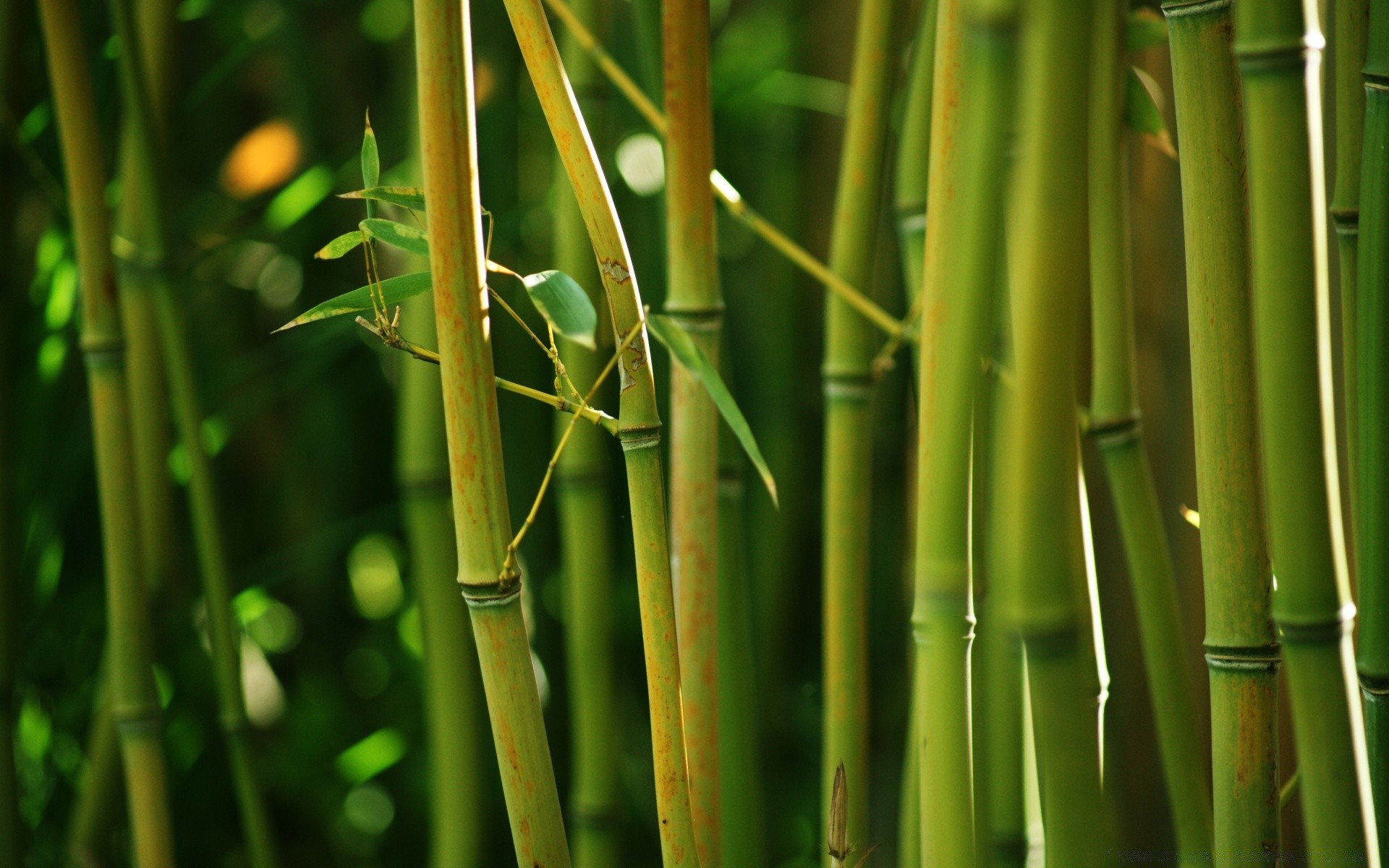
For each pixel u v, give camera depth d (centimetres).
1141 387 253
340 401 339
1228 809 208
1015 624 197
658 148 304
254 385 346
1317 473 203
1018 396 195
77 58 229
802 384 361
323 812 315
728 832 240
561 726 304
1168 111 250
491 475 203
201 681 303
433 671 248
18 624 246
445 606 247
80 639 293
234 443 389
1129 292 216
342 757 306
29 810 279
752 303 356
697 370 208
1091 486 256
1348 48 211
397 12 306
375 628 357
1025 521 196
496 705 205
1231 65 204
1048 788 198
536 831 205
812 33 366
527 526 204
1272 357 203
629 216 306
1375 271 207
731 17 399
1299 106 201
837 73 365
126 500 236
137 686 238
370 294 206
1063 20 191
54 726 285
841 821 209
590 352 240
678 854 208
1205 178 205
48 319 253
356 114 349
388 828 325
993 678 219
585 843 244
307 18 341
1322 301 203
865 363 228
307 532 362
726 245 359
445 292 201
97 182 232
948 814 203
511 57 284
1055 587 196
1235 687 207
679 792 208
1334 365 235
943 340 198
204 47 361
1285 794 216
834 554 229
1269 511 209
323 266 321
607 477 243
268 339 359
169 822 240
